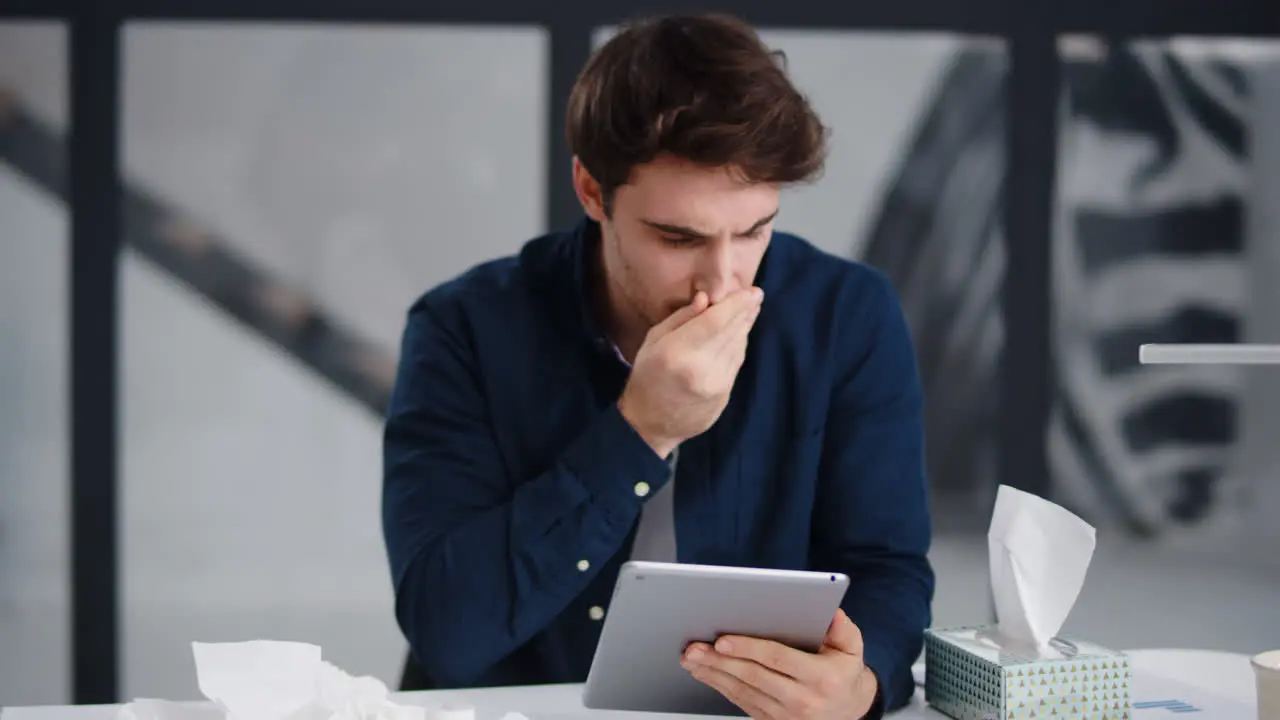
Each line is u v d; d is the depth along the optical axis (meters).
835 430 1.33
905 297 3.33
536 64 3.21
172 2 3.15
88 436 3.18
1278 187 3.36
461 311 1.33
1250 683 1.21
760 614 0.99
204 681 0.96
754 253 1.11
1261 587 3.40
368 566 3.27
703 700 1.08
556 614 1.21
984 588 3.34
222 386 3.22
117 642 3.19
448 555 1.19
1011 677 1.03
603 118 1.05
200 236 3.20
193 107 3.17
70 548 3.18
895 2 3.25
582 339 1.32
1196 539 3.43
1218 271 3.38
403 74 3.20
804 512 1.32
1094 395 3.40
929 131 3.29
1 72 3.14
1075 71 3.31
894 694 1.13
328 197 3.21
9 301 3.17
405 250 3.23
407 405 1.31
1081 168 3.33
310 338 3.23
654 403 1.12
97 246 3.18
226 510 3.23
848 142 3.29
